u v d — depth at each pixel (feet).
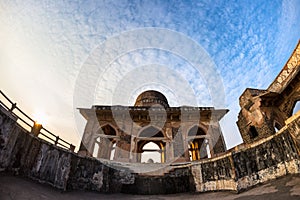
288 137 26.86
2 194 18.94
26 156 27.32
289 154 26.68
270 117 51.01
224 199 28.60
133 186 39.55
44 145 30.81
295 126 25.49
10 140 24.76
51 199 24.17
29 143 28.17
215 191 34.30
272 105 54.39
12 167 24.90
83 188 34.14
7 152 24.23
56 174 31.07
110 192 37.42
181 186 38.99
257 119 53.01
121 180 40.11
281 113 53.72
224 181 33.73
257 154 31.37
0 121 23.26
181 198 33.78
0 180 21.47
